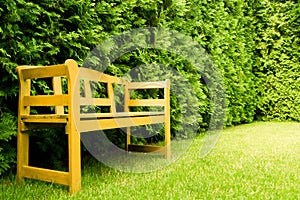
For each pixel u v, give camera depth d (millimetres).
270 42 7695
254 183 2303
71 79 2045
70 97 2051
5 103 2684
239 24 6906
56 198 2004
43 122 2211
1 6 2416
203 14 5438
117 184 2318
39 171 2254
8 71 2426
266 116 7996
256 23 7805
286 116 7852
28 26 2715
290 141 4457
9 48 2514
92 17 3227
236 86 6645
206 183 2301
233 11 6691
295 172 2629
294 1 7699
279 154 3434
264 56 7777
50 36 2797
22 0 2449
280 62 7719
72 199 1958
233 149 3797
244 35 7297
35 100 2264
